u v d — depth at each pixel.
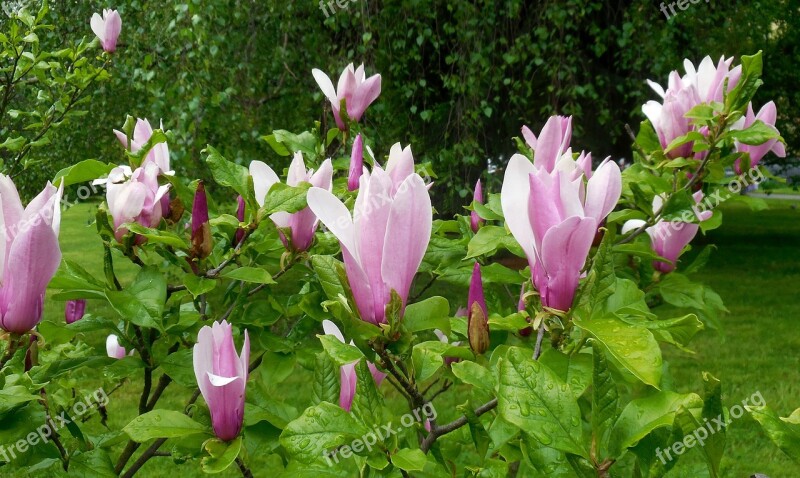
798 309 3.40
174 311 0.68
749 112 0.78
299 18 2.74
